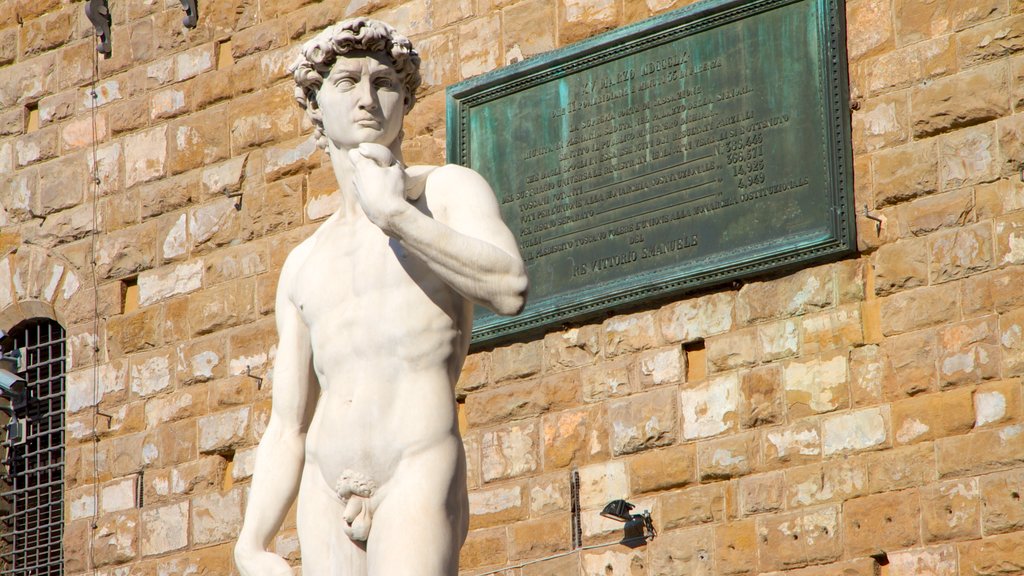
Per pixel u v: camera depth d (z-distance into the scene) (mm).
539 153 25328
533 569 23984
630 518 23141
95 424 29094
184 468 28031
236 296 28094
